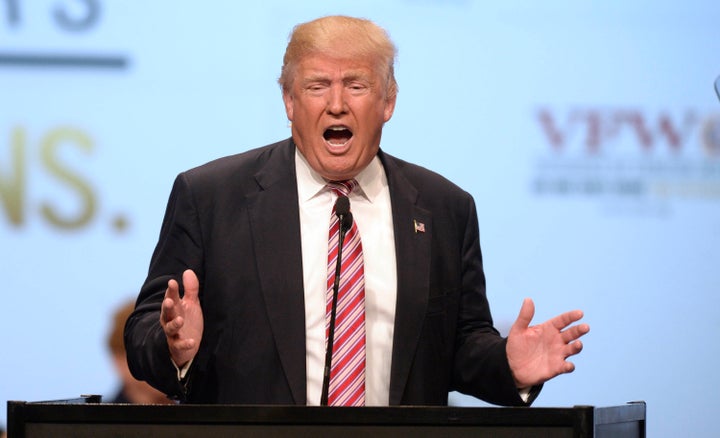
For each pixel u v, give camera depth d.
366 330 7.75
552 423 6.02
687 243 13.01
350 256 7.80
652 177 13.00
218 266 7.80
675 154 13.05
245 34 12.87
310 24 7.83
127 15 12.79
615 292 12.93
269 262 7.71
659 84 13.07
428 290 7.89
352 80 7.71
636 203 12.99
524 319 7.31
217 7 12.85
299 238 7.80
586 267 12.92
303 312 7.60
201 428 6.13
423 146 12.88
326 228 7.93
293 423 6.10
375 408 6.08
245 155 8.29
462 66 12.97
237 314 7.68
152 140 12.74
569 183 12.96
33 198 12.57
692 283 12.99
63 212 12.59
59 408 6.20
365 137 7.76
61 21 12.73
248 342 7.61
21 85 12.64
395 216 8.05
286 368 7.47
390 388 7.62
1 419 12.41
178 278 7.90
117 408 6.16
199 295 7.94
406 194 8.18
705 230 13.02
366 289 7.81
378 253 7.96
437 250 8.11
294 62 7.79
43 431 6.20
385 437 6.07
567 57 13.04
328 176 7.93
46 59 12.69
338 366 7.58
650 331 12.95
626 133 13.03
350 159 7.77
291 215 7.88
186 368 7.05
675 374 12.94
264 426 6.11
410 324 7.76
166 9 12.84
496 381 7.54
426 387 7.78
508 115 12.97
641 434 6.82
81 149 12.66
